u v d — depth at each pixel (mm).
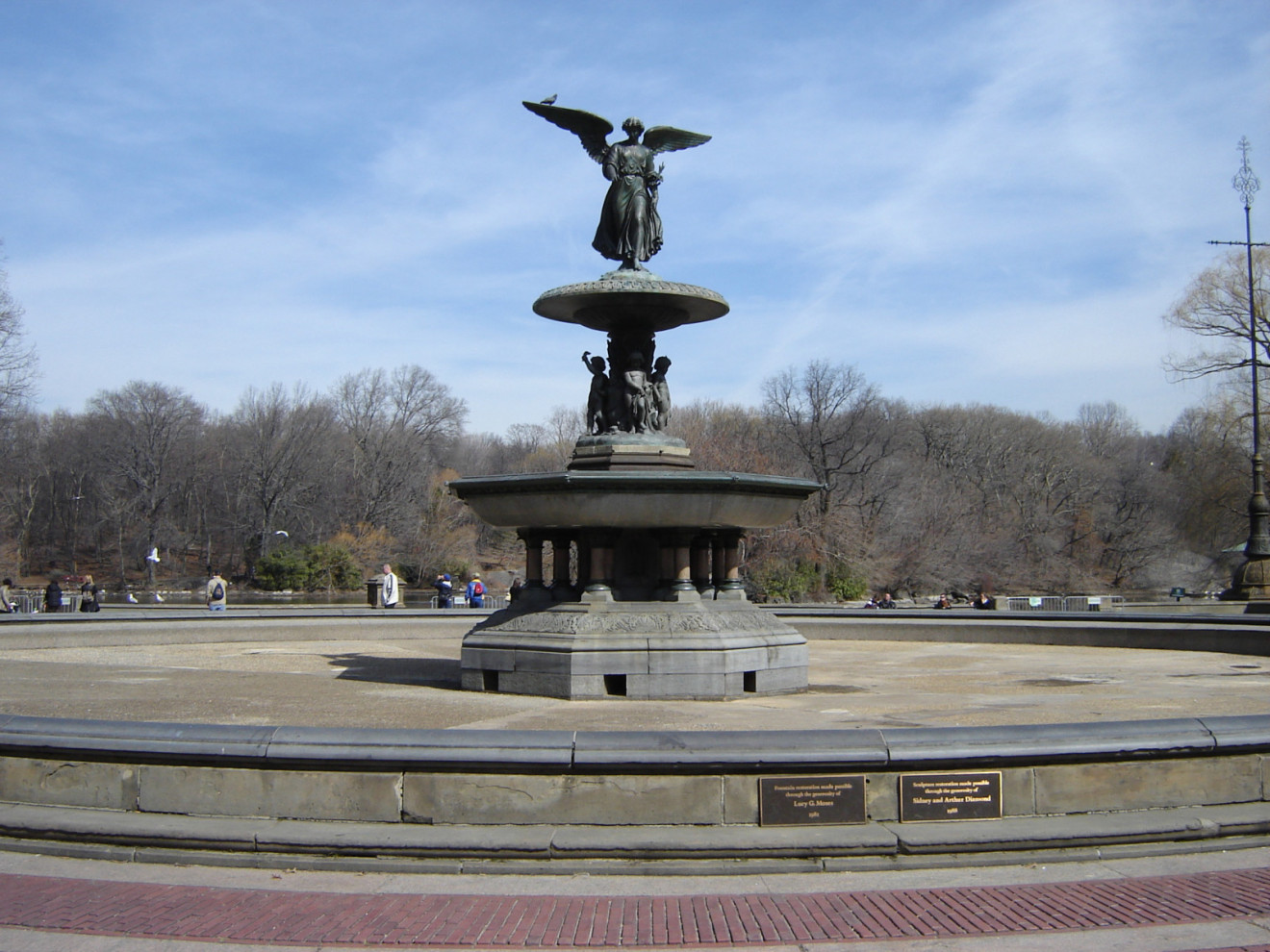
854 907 7211
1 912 7180
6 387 51188
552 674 13547
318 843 8039
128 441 94875
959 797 8391
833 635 24406
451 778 8312
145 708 12430
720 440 60688
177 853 8195
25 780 8891
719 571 15320
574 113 15352
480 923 6953
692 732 8391
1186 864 8055
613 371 15719
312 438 91062
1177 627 20891
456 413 102250
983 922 6918
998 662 18719
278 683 15289
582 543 14711
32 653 20719
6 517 77562
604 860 7938
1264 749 8859
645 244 15516
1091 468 94562
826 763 8258
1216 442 53594
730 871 7867
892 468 70062
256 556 91625
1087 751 8484
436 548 81750
